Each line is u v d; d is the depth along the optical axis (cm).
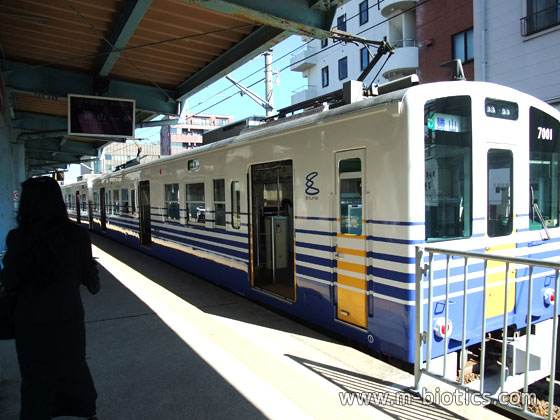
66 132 1345
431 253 327
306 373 374
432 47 1728
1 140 716
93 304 609
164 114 1060
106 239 1557
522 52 1177
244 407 315
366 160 407
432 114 381
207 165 749
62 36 724
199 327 504
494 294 418
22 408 237
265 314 566
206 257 772
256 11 534
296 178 507
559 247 481
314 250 483
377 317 402
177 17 645
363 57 2328
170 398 329
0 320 248
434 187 383
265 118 661
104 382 357
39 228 242
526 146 445
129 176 1270
